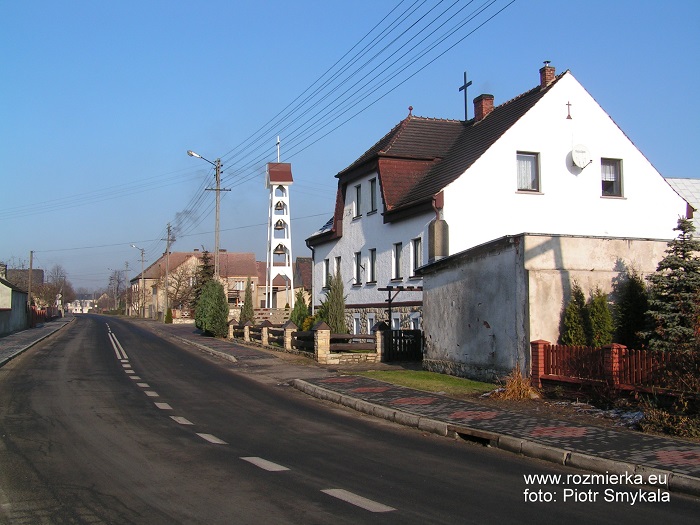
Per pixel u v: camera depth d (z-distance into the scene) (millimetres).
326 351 22266
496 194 23703
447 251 22844
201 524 5680
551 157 24578
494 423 10742
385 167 27484
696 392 10172
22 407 12430
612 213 25219
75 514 5941
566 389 12992
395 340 22812
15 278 83625
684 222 13078
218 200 42688
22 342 32188
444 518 5996
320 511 6090
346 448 9328
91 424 10742
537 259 14336
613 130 25516
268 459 8391
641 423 10109
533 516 6168
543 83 25828
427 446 9672
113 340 35500
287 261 45469
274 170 44875
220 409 12891
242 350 27344
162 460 8203
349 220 31562
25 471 7527
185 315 71812
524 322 14281
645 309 13844
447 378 17016
